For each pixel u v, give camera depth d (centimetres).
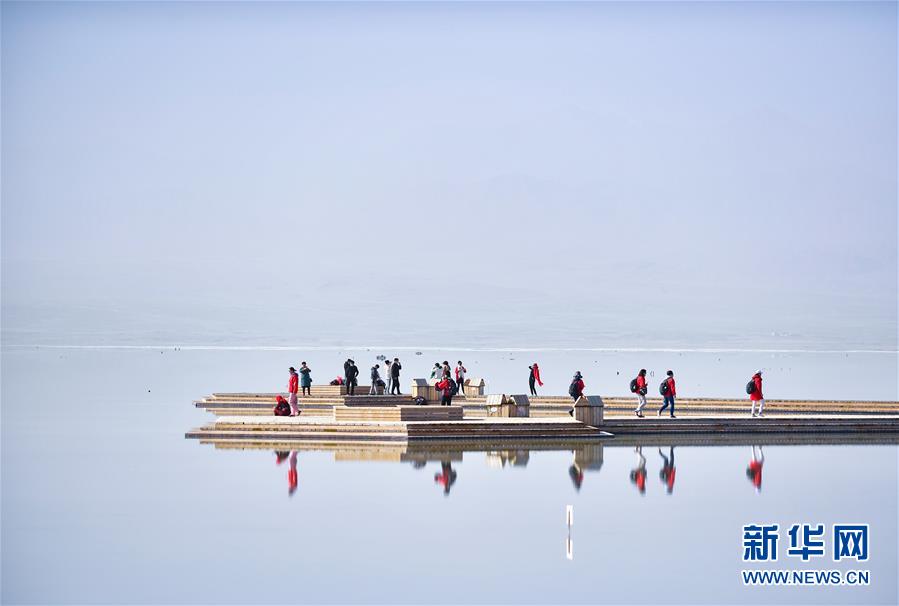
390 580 6644
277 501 8594
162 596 6391
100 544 7400
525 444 11706
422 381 16175
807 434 12769
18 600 6331
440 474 9719
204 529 7756
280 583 6606
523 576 6750
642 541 7494
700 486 9194
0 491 9044
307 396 16388
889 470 9988
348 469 9969
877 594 6606
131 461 10562
